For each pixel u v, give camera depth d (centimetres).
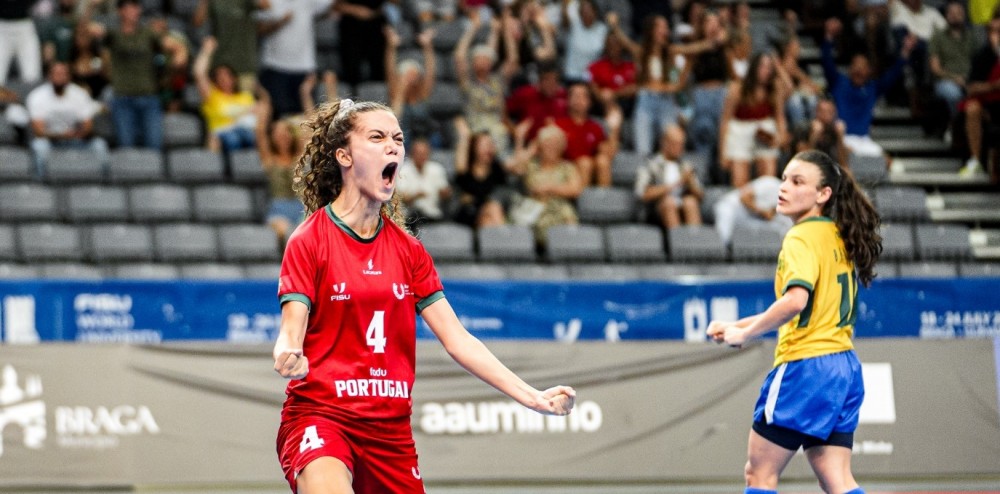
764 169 1393
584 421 913
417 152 1317
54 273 1195
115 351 879
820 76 1666
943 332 1094
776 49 1527
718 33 1482
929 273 1311
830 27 1507
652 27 1459
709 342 934
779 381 551
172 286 1035
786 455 554
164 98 1410
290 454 391
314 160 422
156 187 1307
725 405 928
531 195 1334
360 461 397
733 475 920
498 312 1053
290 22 1396
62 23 1422
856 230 559
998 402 941
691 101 1471
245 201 1330
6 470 851
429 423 898
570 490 873
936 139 1636
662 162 1359
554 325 1058
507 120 1427
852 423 552
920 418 930
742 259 1313
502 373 414
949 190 1546
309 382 396
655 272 1273
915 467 926
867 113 1498
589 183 1380
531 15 1530
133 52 1355
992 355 947
